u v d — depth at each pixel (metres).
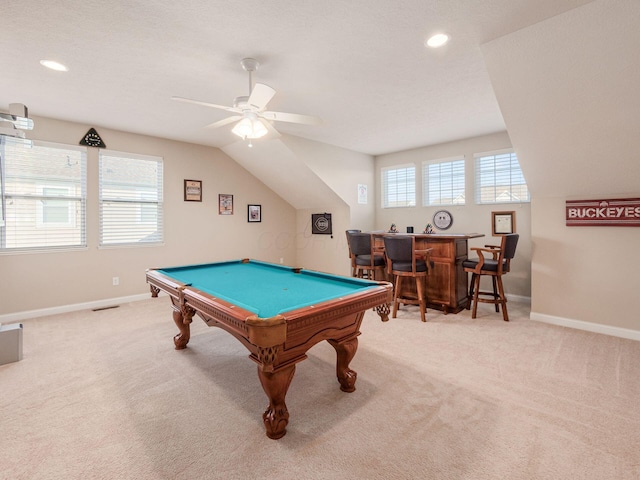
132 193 4.63
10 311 3.74
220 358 2.78
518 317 3.84
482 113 3.83
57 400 2.13
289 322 1.59
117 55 2.50
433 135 4.76
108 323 3.68
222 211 5.63
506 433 1.77
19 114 2.98
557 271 3.57
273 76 2.87
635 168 2.89
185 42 2.32
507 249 3.63
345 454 1.63
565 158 3.06
